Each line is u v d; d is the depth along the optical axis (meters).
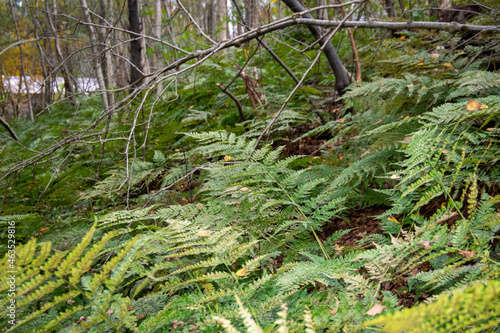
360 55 5.45
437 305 0.66
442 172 1.55
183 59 3.38
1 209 3.29
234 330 0.90
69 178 4.16
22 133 9.38
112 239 2.63
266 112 4.54
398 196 2.12
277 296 1.42
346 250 2.00
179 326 1.51
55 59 11.73
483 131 2.16
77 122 8.54
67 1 9.88
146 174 3.44
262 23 4.77
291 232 2.10
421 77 3.01
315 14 6.93
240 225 2.18
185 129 5.10
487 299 0.65
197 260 2.02
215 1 10.62
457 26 3.22
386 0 5.84
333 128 3.34
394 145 2.64
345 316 1.13
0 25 13.72
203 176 3.54
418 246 1.32
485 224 1.36
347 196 2.53
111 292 1.17
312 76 5.95
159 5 8.05
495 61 3.34
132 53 6.52
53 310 1.94
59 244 2.72
